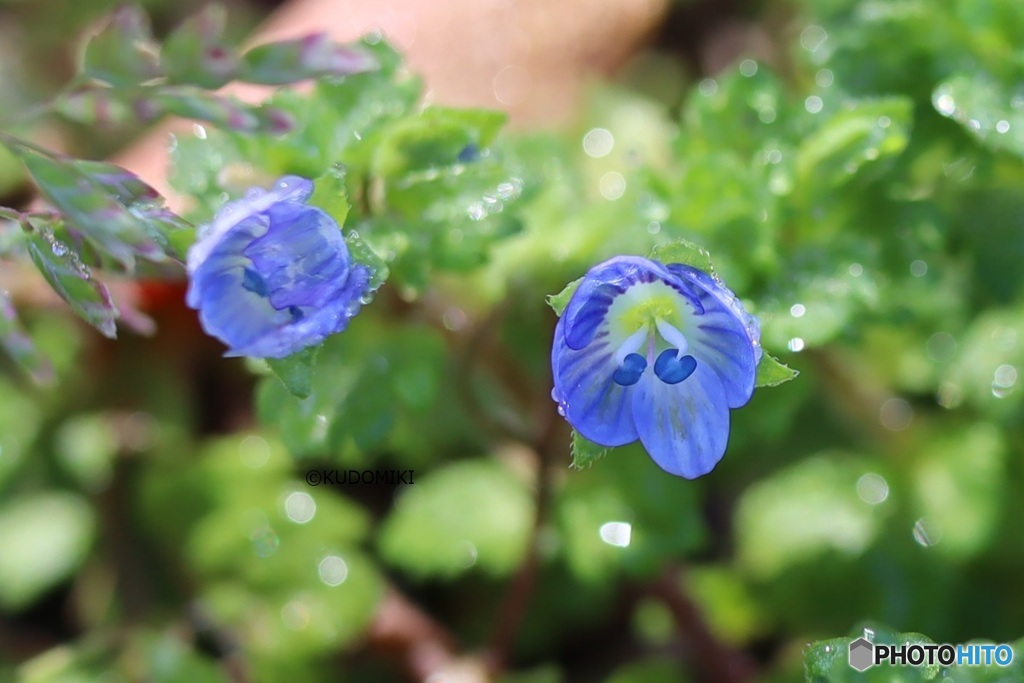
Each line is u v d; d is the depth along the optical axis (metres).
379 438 0.12
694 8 0.18
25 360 0.12
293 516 0.14
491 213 0.12
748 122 0.13
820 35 0.15
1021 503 0.14
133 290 0.14
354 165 0.12
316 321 0.10
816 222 0.13
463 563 0.14
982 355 0.14
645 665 0.14
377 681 0.14
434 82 0.16
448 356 0.14
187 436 0.15
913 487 0.14
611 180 0.15
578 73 0.17
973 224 0.14
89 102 0.11
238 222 0.10
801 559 0.14
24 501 0.15
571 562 0.13
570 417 0.10
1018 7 0.13
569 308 0.10
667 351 0.10
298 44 0.11
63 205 0.11
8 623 0.14
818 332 0.12
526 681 0.14
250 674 0.14
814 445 0.15
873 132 0.12
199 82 0.11
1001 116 0.13
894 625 0.14
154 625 0.14
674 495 0.13
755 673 0.14
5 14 0.18
